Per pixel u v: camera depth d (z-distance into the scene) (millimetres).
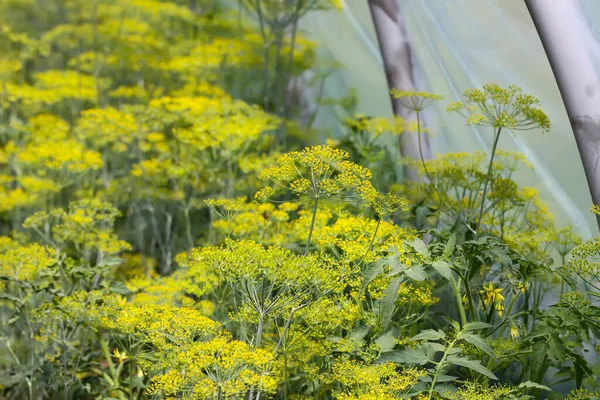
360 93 3719
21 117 4961
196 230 3850
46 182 3621
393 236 2246
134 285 2758
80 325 2562
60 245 3135
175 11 4684
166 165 3615
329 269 2057
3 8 5848
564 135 2641
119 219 4113
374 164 3254
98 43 5035
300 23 4191
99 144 3775
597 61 2342
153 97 4680
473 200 2887
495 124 2383
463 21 2863
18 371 2574
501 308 2148
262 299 1932
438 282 2400
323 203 2881
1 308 3107
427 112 3059
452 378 1900
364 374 1891
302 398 2260
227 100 3752
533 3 2398
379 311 2184
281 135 3980
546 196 2715
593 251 2010
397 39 3090
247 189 3611
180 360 1813
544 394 2596
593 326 2113
